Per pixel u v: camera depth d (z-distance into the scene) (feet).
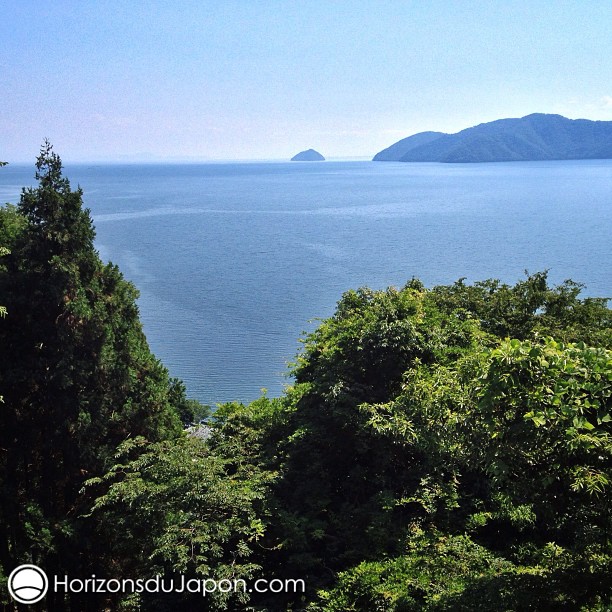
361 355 55.42
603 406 30.32
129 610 45.06
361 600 38.93
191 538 39.83
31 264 61.67
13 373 58.49
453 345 58.13
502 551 42.80
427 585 37.52
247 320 226.58
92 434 59.67
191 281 299.38
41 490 60.85
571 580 34.60
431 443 41.34
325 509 50.11
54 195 62.64
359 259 357.61
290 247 408.87
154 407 65.51
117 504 52.11
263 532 46.29
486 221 542.57
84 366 60.34
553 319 71.15
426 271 314.55
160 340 202.18
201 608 43.06
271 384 161.17
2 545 57.98
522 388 31.27
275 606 43.32
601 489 29.12
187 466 44.21
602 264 322.14
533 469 32.94
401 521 46.68
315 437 54.70
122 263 349.41
